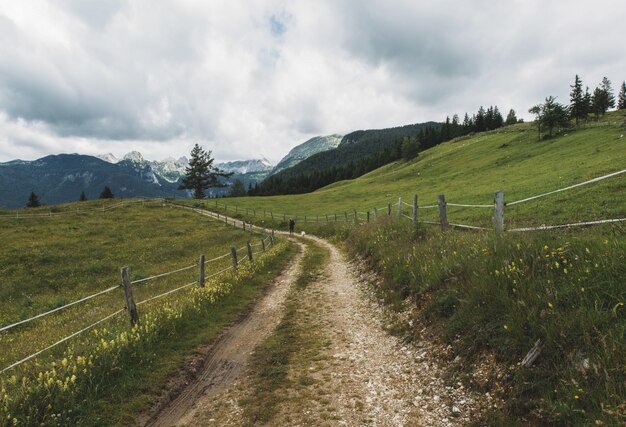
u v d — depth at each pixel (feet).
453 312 24.85
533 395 15.92
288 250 90.17
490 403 17.01
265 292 48.85
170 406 21.12
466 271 26.73
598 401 13.71
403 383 20.97
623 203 51.52
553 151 186.19
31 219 158.92
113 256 96.78
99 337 28.22
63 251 100.53
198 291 41.75
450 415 17.22
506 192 100.63
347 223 118.21
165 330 30.86
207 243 117.39
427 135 519.60
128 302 29.84
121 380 22.66
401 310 31.65
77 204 215.92
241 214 213.05
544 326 17.60
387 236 53.98
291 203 259.19
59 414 18.17
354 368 23.80
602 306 16.88
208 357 28.02
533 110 250.37
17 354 28.12
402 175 312.50
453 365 20.75
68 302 56.29
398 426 17.08
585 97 287.69
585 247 21.08
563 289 19.06
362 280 48.26
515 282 21.21
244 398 21.16
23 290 69.41
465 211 84.53
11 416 17.43
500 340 19.17
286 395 21.03
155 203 235.81
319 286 49.75
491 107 516.32
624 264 17.70
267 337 31.55
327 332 31.48
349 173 571.69
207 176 351.46
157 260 92.79
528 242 24.81
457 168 258.57
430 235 45.62
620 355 14.40
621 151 114.52
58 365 22.74
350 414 18.51
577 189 67.72
